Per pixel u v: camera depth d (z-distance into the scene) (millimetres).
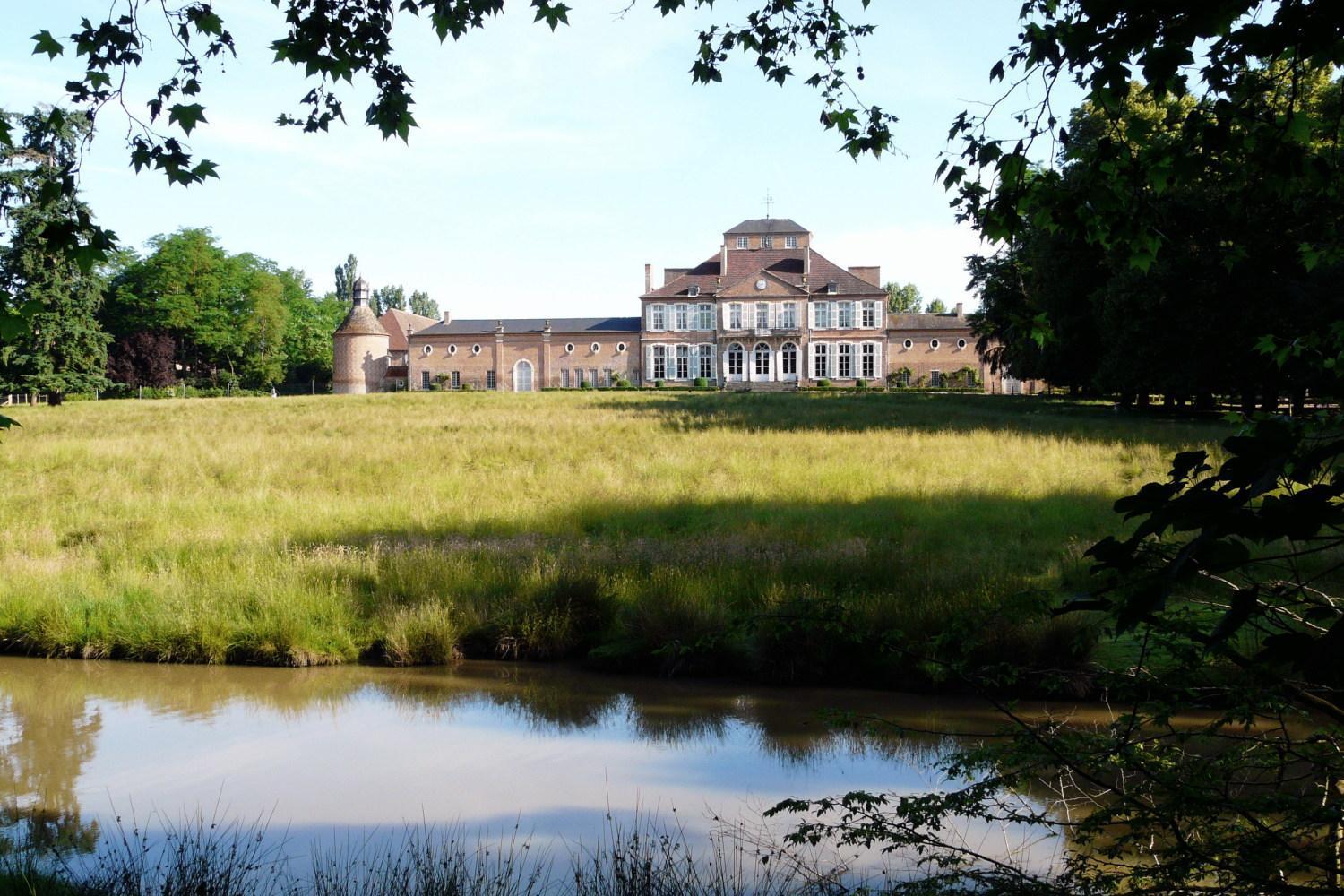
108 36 5062
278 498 16891
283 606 10547
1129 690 3877
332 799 6707
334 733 8109
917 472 18500
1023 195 4426
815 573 11008
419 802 6660
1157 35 3240
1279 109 4258
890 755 7285
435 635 10094
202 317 79812
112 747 7789
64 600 10883
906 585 10180
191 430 30938
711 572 11258
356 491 17875
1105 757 3809
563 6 6125
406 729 8195
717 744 7719
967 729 7609
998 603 8633
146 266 78062
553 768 7270
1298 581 3027
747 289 85750
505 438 26328
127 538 13891
